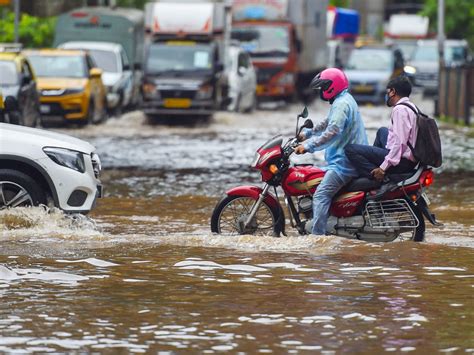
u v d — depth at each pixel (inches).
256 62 2632.9
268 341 510.6
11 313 563.2
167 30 2158.0
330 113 771.4
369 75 2876.5
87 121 1969.7
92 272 669.9
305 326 538.3
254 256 726.5
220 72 2122.3
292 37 2655.0
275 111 2524.6
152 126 2047.2
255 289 623.2
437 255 734.5
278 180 784.3
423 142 759.1
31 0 2861.7
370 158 764.6
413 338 516.1
